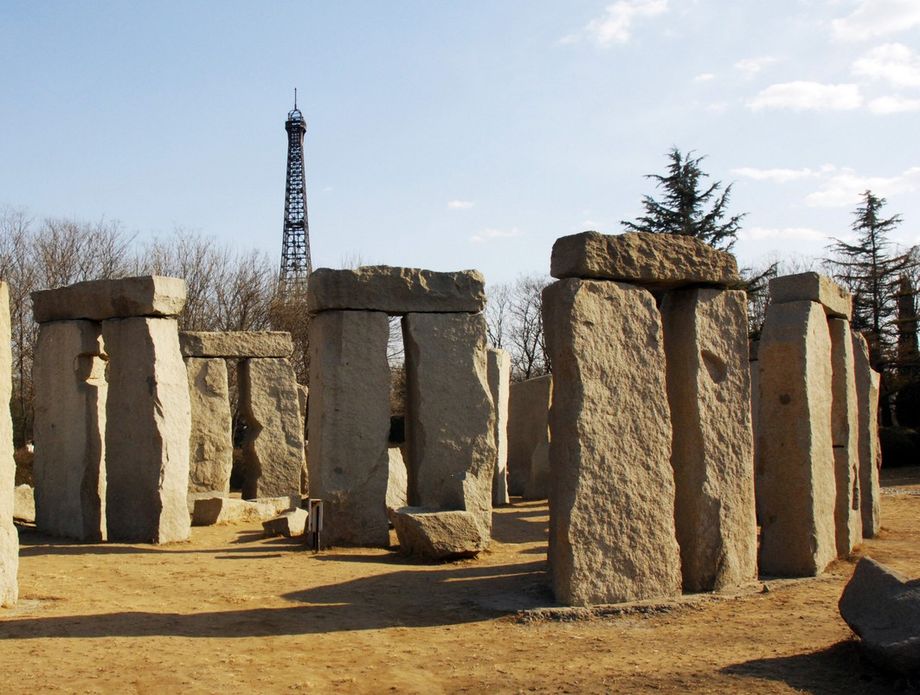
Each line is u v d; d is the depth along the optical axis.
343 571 8.59
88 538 10.38
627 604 6.61
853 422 9.57
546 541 10.80
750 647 5.75
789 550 8.01
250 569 8.67
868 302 27.42
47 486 10.79
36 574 8.21
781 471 8.10
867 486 10.84
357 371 10.29
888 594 5.29
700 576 7.19
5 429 6.82
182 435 10.47
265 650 5.81
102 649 5.73
